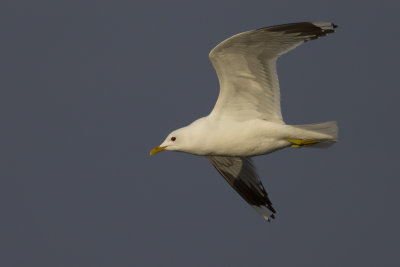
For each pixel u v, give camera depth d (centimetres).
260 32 1140
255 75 1224
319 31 1162
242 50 1180
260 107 1263
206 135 1276
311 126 1247
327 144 1292
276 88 1234
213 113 1288
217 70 1222
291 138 1271
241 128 1264
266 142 1276
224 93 1258
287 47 1188
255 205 1563
